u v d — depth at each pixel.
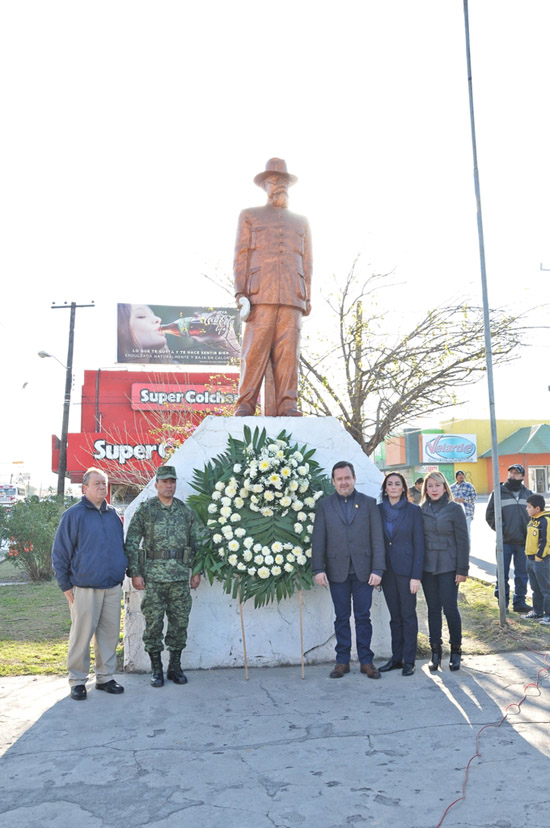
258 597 5.63
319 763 3.64
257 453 5.95
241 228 6.55
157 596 5.22
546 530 7.02
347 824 2.99
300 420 6.29
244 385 6.55
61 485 21.75
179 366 30.70
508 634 6.55
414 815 3.06
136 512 5.39
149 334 30.62
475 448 39.84
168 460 6.07
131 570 5.26
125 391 26.88
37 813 3.15
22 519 12.05
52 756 3.81
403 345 10.25
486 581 10.13
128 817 3.10
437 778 3.43
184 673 5.59
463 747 3.82
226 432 6.18
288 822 3.02
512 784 3.34
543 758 3.65
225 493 5.75
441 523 5.54
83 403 26.58
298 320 6.61
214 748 3.89
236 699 4.84
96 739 4.07
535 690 4.86
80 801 3.26
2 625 7.68
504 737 3.96
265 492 5.65
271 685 5.18
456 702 4.63
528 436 39.75
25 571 13.09
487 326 7.10
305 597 5.94
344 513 5.52
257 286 6.45
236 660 5.79
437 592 5.56
